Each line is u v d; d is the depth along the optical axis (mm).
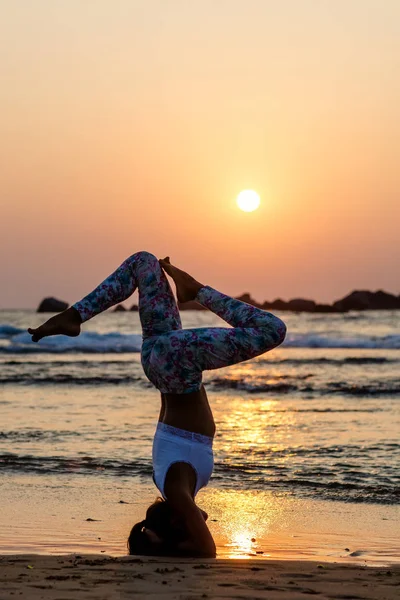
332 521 8016
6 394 20953
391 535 7406
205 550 6109
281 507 8688
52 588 4707
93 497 9086
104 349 38906
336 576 5238
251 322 6406
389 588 4855
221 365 6395
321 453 11984
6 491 9430
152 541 6184
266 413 16969
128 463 11141
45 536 7203
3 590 4641
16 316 103938
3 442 12945
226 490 9578
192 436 6414
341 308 115375
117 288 6617
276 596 4574
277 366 31328
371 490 9500
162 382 6430
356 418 15945
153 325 6605
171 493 6246
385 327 65250
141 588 4730
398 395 20438
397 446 12469
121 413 16656
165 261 6742
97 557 5977
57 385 23422
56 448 12375
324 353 38188
